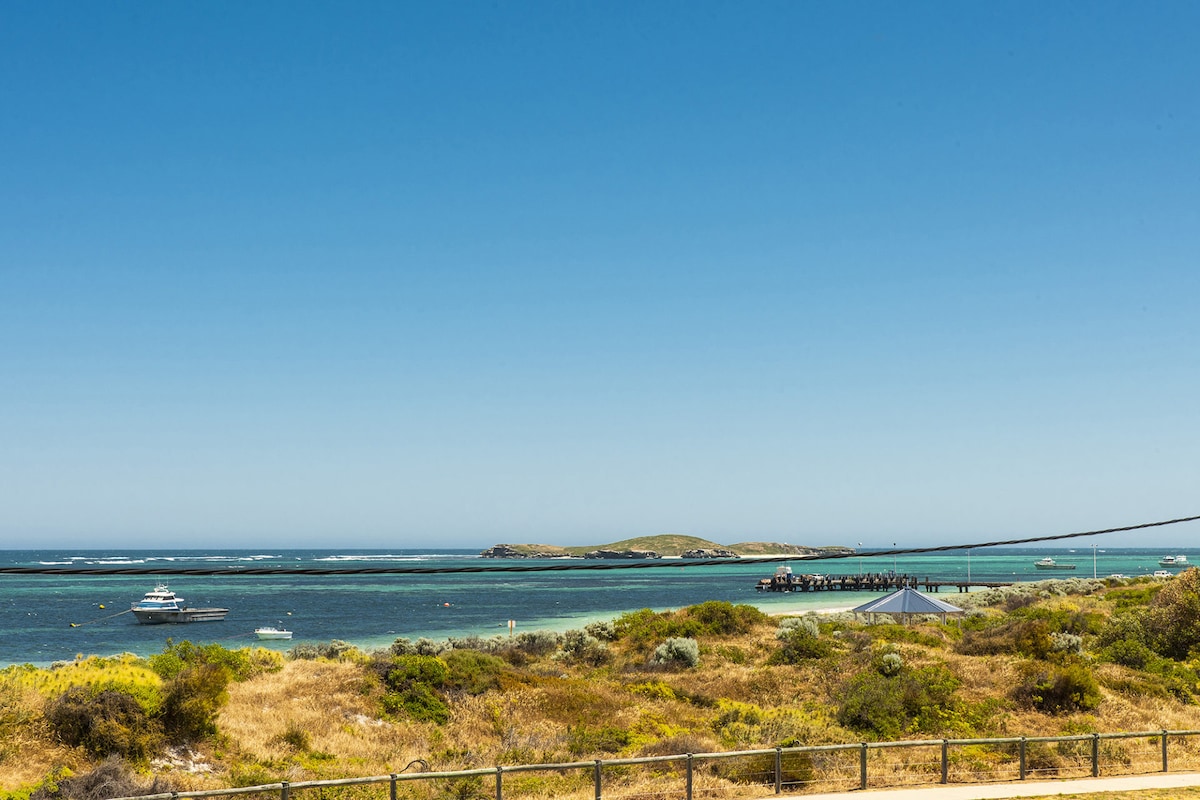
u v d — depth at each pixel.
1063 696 34.69
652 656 49.38
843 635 53.88
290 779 23.67
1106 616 58.03
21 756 23.95
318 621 103.19
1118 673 40.97
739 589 180.88
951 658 44.22
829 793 20.09
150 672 30.38
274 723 30.16
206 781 23.48
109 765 22.23
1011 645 46.84
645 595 157.12
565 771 24.80
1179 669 41.72
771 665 45.62
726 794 20.17
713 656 49.56
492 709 33.91
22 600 142.25
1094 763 22.47
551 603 134.00
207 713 27.48
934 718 32.03
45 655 71.62
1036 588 95.69
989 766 23.81
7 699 26.33
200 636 87.44
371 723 32.25
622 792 20.80
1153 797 19.67
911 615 62.56
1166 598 49.41
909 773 22.91
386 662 37.28
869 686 33.97
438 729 31.67
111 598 148.75
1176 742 28.23
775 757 21.09
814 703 35.44
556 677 43.53
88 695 26.45
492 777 23.61
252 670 38.88
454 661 38.78
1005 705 34.53
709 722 32.88
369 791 22.64
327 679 36.47
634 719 32.84
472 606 127.62
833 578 179.75
